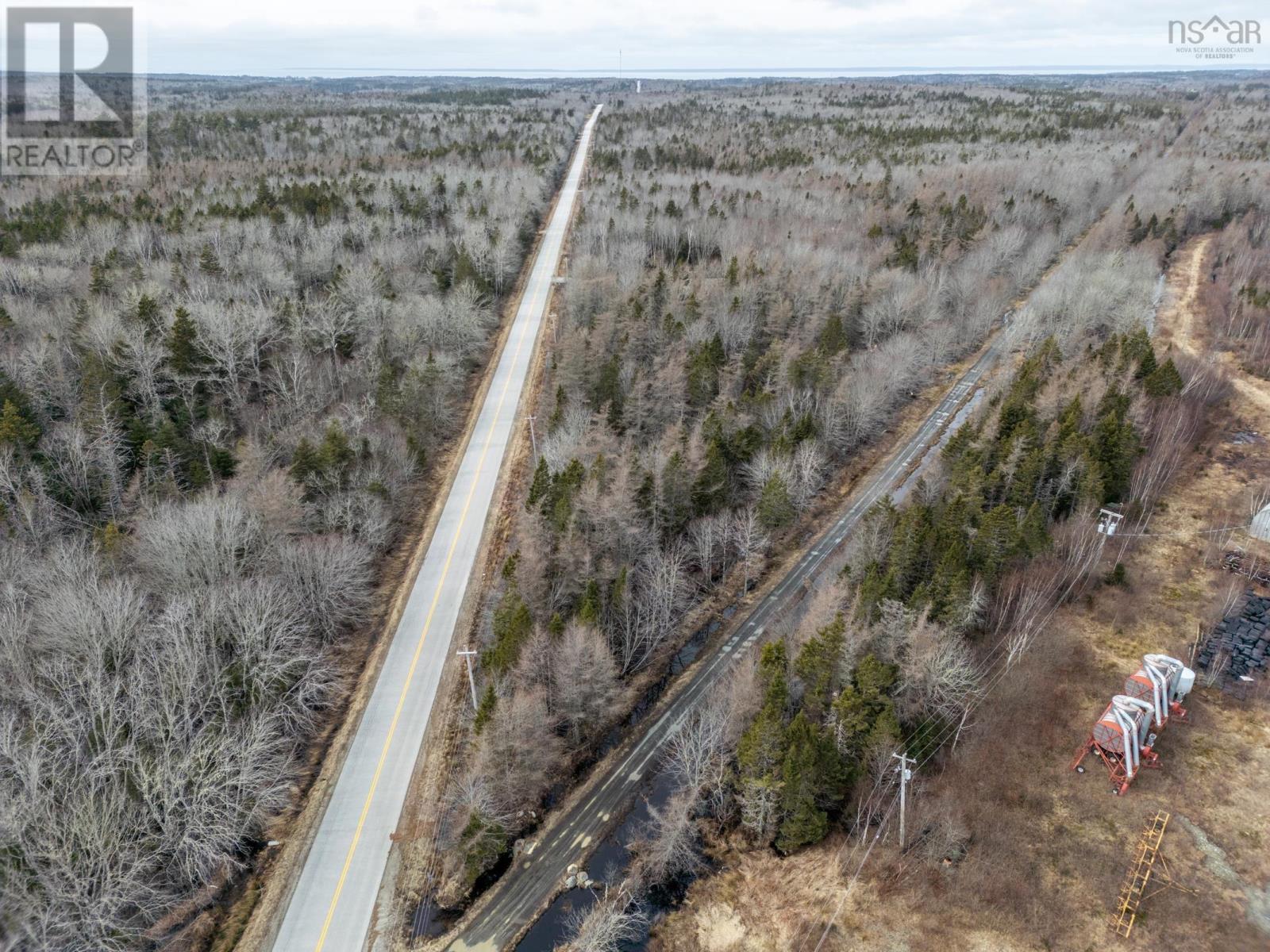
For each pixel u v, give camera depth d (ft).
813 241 459.73
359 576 230.27
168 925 156.15
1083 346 350.84
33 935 137.90
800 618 237.45
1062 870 169.48
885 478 314.35
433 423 310.04
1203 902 161.99
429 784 185.78
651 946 163.12
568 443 266.77
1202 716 202.69
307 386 298.35
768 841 182.70
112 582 197.77
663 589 224.94
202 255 371.56
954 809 181.06
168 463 247.09
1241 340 396.37
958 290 431.02
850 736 183.62
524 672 187.83
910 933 160.97
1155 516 276.41
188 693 172.96
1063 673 216.54
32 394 263.08
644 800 192.75
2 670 175.52
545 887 172.65
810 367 319.06
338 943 156.97
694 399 307.58
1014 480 254.68
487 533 263.29
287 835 175.32
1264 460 305.73
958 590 203.41
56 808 152.66
